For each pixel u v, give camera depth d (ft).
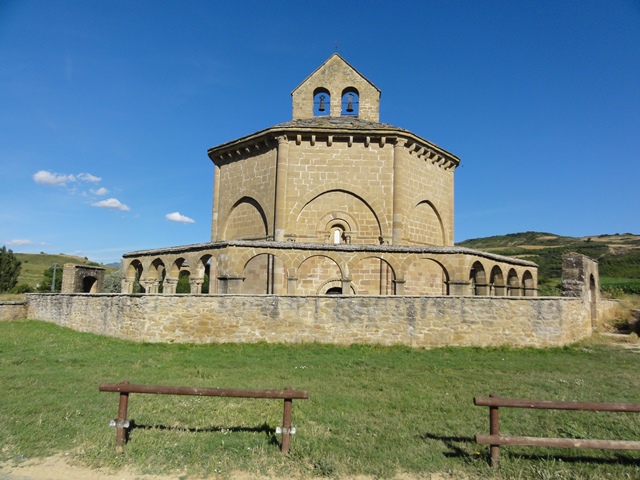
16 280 198.90
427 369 44.83
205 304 55.83
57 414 28.50
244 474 21.29
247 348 53.26
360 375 41.52
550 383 39.60
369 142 74.23
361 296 56.24
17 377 38.65
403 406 31.65
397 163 73.82
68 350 52.49
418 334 55.77
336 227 74.38
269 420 28.22
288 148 74.13
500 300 57.52
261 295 56.13
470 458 22.95
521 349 56.34
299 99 88.94
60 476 20.85
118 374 40.06
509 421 28.86
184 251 69.41
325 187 73.72
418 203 78.95
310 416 28.99
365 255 63.98
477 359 50.14
